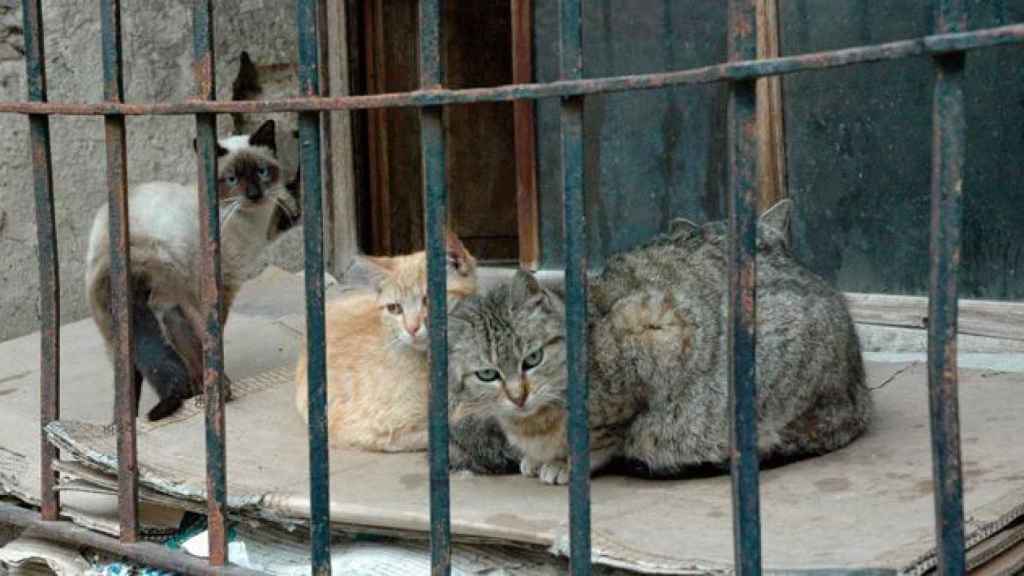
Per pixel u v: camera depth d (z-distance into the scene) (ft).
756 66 6.83
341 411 13.42
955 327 6.39
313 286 9.06
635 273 11.88
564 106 7.72
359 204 21.52
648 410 11.50
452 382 11.60
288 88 21.70
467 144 22.30
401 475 12.08
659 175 17.90
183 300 14.97
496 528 9.98
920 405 13.24
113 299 10.28
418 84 21.67
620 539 9.57
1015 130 14.73
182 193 15.48
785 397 11.43
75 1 19.02
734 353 7.19
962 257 15.35
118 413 10.43
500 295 11.55
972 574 8.99
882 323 15.98
